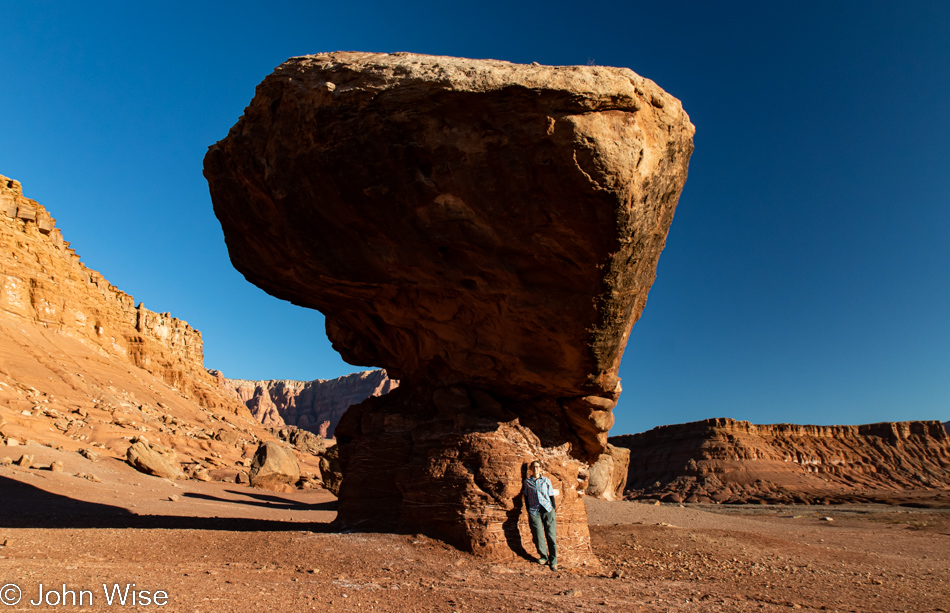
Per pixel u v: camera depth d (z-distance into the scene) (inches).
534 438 451.8
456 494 414.3
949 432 6456.7
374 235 393.4
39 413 1251.2
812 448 4980.3
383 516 457.1
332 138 358.3
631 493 4645.7
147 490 895.7
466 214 357.4
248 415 3447.3
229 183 428.5
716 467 4579.2
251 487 1352.1
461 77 326.3
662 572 461.1
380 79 342.0
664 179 351.9
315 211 389.7
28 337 1743.4
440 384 475.5
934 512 2506.2
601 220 333.1
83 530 391.2
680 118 352.2
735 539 737.0
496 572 362.3
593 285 363.3
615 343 396.8
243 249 465.1
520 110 320.8
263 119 390.0
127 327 2625.5
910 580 525.3
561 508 452.8
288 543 381.1
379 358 552.7
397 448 467.5
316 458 2293.3
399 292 437.1
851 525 1585.9
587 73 319.6
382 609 249.3
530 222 348.2
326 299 486.9
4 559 285.6
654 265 394.9
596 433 497.4
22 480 688.4
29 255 1994.3
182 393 2694.4
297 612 232.4
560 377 425.7
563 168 321.4
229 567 319.9
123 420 1508.4
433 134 339.0
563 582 350.0
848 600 390.6
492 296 395.9
